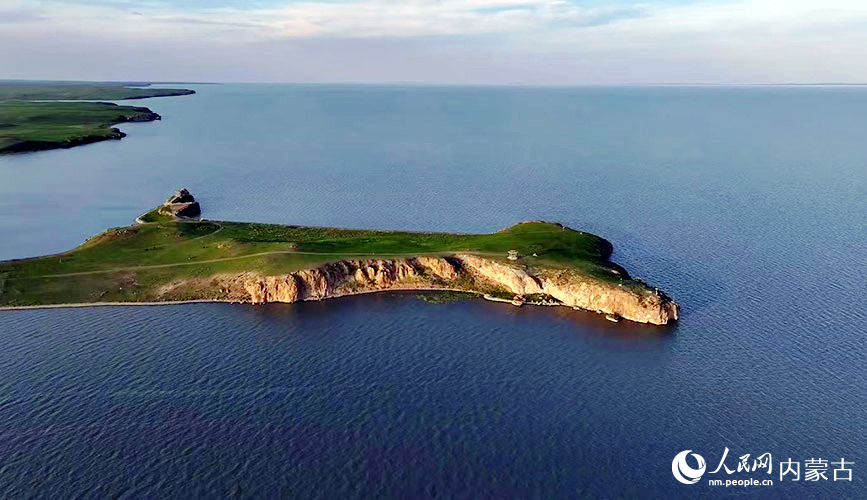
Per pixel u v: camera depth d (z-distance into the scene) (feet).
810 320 344.69
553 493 217.56
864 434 248.11
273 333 337.93
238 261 416.67
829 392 275.59
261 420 256.11
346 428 250.78
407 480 222.89
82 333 336.29
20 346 319.68
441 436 246.06
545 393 276.41
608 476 225.56
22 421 254.47
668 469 229.25
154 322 352.28
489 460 232.94
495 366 299.99
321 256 416.67
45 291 386.73
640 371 294.05
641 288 366.02
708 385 281.74
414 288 402.11
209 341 327.88
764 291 385.91
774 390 277.44
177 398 271.49
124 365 300.40
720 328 337.93
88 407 264.72
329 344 324.19
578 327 344.08
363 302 383.04
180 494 216.54
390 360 306.55
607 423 254.47
